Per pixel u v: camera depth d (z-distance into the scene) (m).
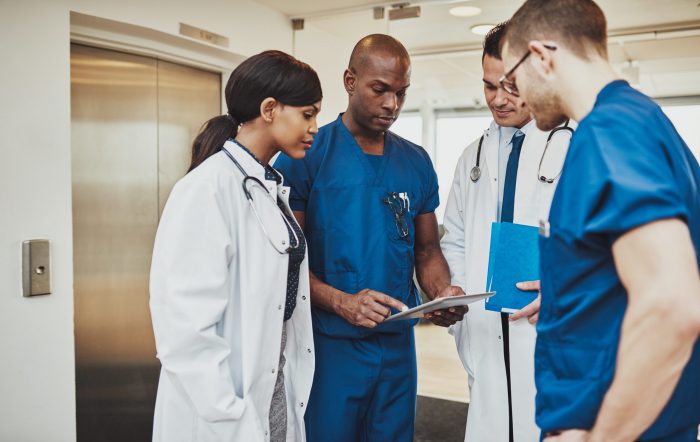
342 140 1.87
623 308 0.85
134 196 2.70
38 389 2.10
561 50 0.93
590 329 0.89
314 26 3.30
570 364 0.92
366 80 1.75
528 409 1.75
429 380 4.09
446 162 3.89
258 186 1.39
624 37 3.53
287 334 1.62
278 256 1.41
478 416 1.88
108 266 2.61
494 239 1.65
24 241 2.03
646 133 0.82
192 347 1.25
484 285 1.90
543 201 1.78
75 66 2.47
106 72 2.58
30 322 2.07
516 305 1.61
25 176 2.04
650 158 0.79
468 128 3.96
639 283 0.75
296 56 3.35
